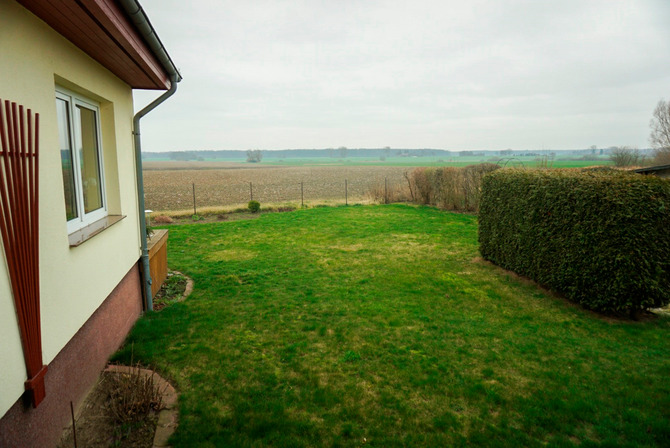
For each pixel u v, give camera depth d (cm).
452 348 447
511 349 447
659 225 508
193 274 766
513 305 600
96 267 365
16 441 212
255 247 1012
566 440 286
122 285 470
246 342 459
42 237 257
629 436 289
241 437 285
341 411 322
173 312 557
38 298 237
